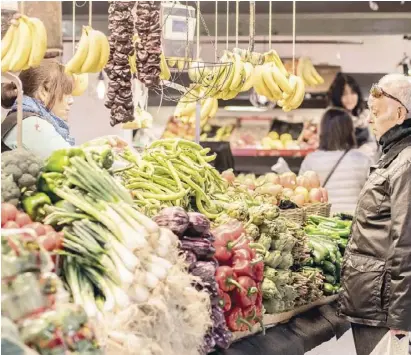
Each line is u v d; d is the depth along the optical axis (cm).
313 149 859
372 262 376
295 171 871
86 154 272
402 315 363
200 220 299
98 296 246
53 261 242
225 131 885
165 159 371
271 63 468
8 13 316
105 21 707
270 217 386
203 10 675
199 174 382
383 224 374
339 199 679
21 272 198
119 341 227
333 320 444
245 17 685
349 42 876
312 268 439
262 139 873
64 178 265
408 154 371
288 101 477
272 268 382
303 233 426
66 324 195
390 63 880
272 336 367
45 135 368
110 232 252
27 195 263
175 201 357
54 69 404
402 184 365
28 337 190
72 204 258
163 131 875
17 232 208
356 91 834
